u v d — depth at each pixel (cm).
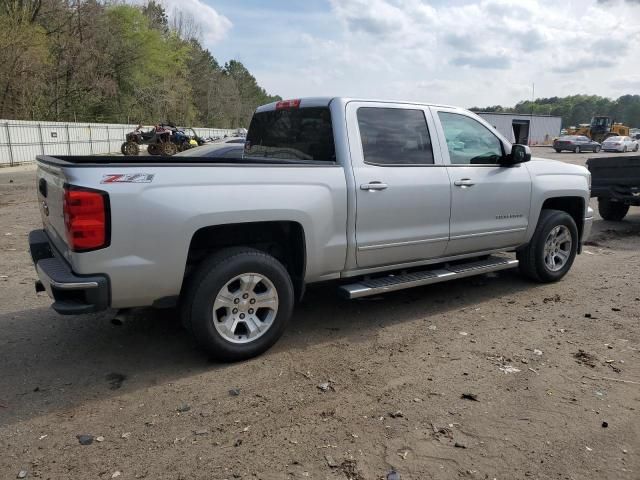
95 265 345
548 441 304
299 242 429
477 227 532
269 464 282
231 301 396
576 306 541
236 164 392
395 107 482
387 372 391
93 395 357
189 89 5838
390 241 469
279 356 419
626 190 1013
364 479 271
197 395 357
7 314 508
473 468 280
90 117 4284
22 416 329
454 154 519
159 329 475
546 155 3681
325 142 459
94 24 4075
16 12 3319
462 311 527
